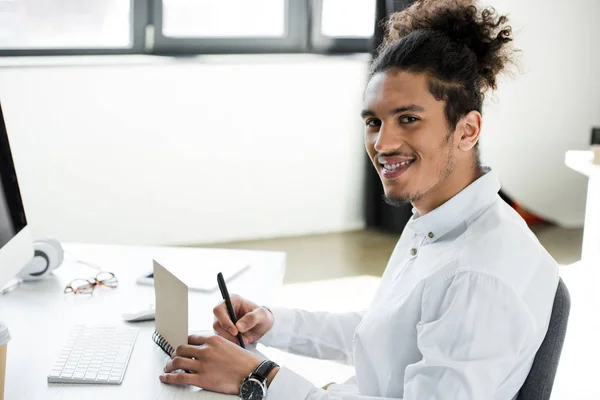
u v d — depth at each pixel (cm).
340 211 440
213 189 411
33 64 362
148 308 150
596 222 240
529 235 118
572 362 242
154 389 118
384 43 128
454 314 107
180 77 391
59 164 378
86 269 178
